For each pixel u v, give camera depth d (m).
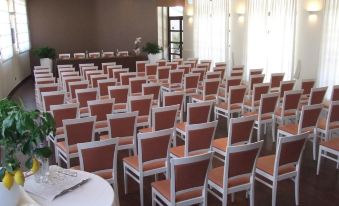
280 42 10.27
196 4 14.46
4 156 2.42
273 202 3.95
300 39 9.52
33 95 11.27
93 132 4.61
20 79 13.25
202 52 14.41
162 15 16.77
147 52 14.43
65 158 4.77
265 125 6.88
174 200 3.29
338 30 8.48
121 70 9.45
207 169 3.34
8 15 11.46
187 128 4.14
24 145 2.40
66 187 2.76
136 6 16.12
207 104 5.43
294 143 3.79
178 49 17.16
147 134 3.88
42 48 13.66
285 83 7.12
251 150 3.54
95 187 2.81
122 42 16.30
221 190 3.66
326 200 4.35
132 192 4.58
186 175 3.25
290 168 4.02
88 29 15.85
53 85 7.39
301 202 4.30
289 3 9.83
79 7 15.57
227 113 6.86
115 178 3.70
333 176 5.01
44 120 2.51
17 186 2.42
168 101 6.22
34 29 15.10
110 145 3.58
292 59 9.90
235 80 7.78
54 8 15.24
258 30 11.08
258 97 6.83
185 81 8.12
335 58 8.62
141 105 5.88
